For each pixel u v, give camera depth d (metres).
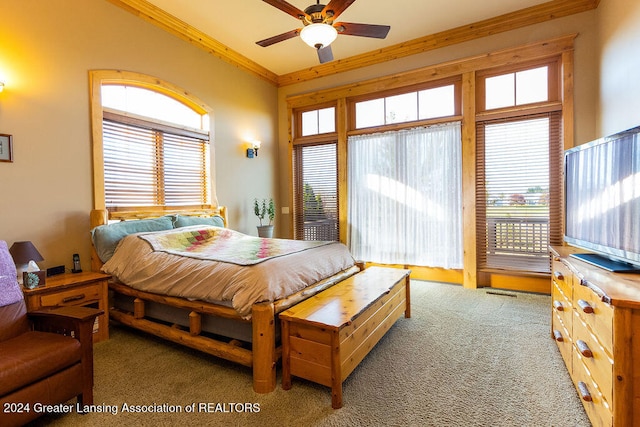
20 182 2.68
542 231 3.82
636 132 1.71
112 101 3.43
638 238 1.68
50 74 2.87
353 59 4.96
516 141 3.94
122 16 3.42
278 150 5.80
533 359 2.34
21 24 2.69
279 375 2.22
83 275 2.82
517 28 3.89
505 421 1.70
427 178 4.48
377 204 4.86
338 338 1.84
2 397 1.44
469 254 4.19
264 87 5.50
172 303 2.54
